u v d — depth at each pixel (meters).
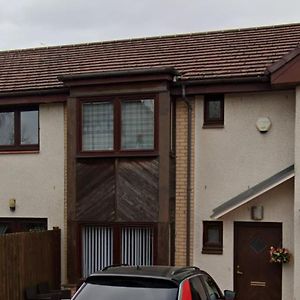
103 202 12.59
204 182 12.55
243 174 12.29
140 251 12.36
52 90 13.49
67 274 12.93
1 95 13.88
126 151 12.41
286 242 11.84
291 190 11.85
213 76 12.40
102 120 12.70
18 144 14.16
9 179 14.14
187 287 6.80
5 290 10.98
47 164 13.81
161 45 15.02
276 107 12.14
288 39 13.66
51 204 13.73
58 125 13.74
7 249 11.14
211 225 12.49
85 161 12.76
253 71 12.29
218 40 14.51
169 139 12.29
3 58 16.56
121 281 6.85
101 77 12.52
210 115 12.70
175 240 12.59
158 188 12.20
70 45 16.41
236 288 12.16
